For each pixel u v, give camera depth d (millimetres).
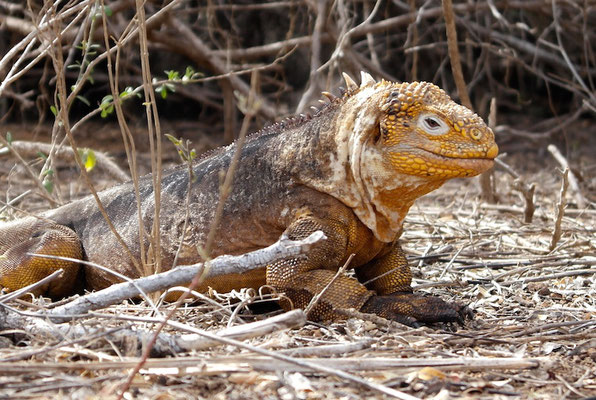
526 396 6996
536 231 14164
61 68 9305
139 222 9398
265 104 22188
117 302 8078
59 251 10156
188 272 7680
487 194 16875
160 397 6625
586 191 18500
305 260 8906
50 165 12461
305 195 9141
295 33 27672
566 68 26453
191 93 28047
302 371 7066
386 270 9859
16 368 6660
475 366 7215
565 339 8367
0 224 10922
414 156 8680
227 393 6801
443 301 8789
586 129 28219
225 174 9625
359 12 26031
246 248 9461
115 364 6777
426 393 6953
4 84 11719
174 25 21734
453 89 28969
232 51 22766
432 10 21969
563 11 24984
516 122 29266
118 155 24016
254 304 9812
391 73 28500
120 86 27656
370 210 9086
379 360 7148
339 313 8727
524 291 10734
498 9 26078
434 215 15852
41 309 8078
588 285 10930
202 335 6977
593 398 6625
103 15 9766
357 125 8930
